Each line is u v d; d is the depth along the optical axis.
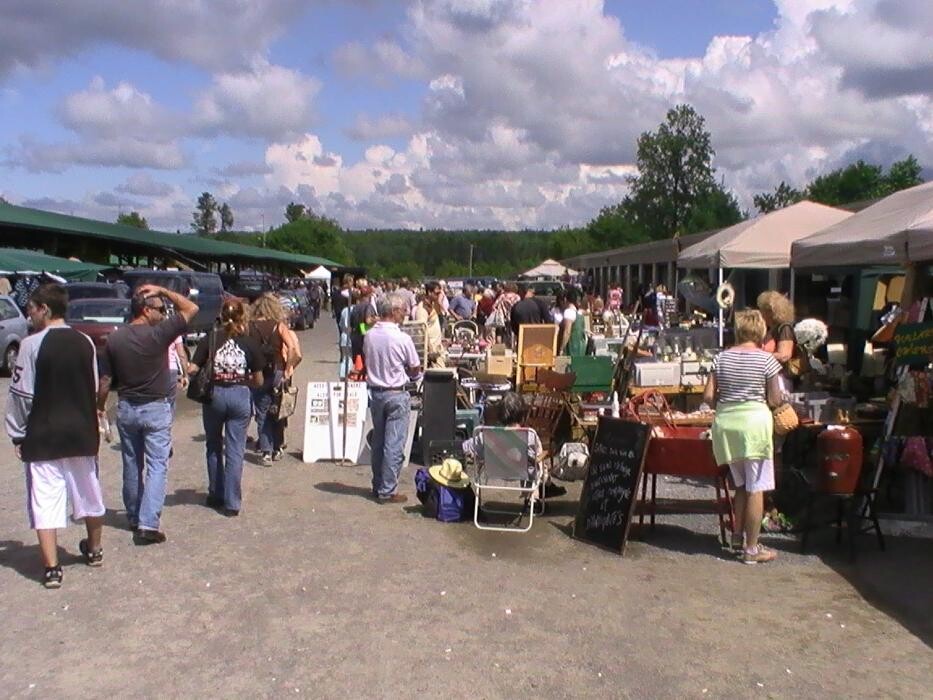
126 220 119.19
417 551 6.69
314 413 9.91
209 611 5.44
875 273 12.18
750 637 5.14
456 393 9.98
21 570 6.11
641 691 4.45
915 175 73.62
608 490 6.95
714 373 6.52
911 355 7.48
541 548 6.82
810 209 12.44
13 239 31.50
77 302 18.95
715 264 12.04
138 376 6.62
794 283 14.23
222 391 7.38
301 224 121.56
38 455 5.65
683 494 8.43
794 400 8.04
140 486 6.98
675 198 82.44
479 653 4.88
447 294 25.97
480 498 7.66
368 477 9.16
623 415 8.56
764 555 6.47
